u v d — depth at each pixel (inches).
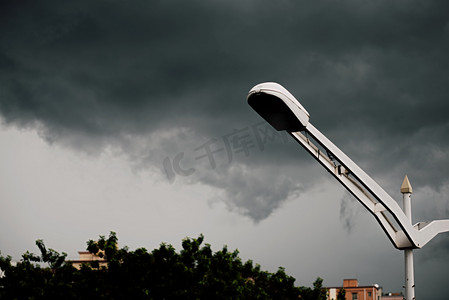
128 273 852.0
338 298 1035.3
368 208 502.6
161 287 844.6
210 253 933.2
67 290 837.2
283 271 984.9
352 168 463.8
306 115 438.3
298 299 968.3
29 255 902.4
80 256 1528.1
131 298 828.6
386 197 475.5
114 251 887.7
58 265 902.4
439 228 523.8
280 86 422.6
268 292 965.8
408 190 521.3
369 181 470.0
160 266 868.6
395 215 481.7
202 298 844.6
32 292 847.7
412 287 509.7
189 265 895.1
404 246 513.3
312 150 476.1
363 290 2827.3
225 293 848.9
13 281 858.8
